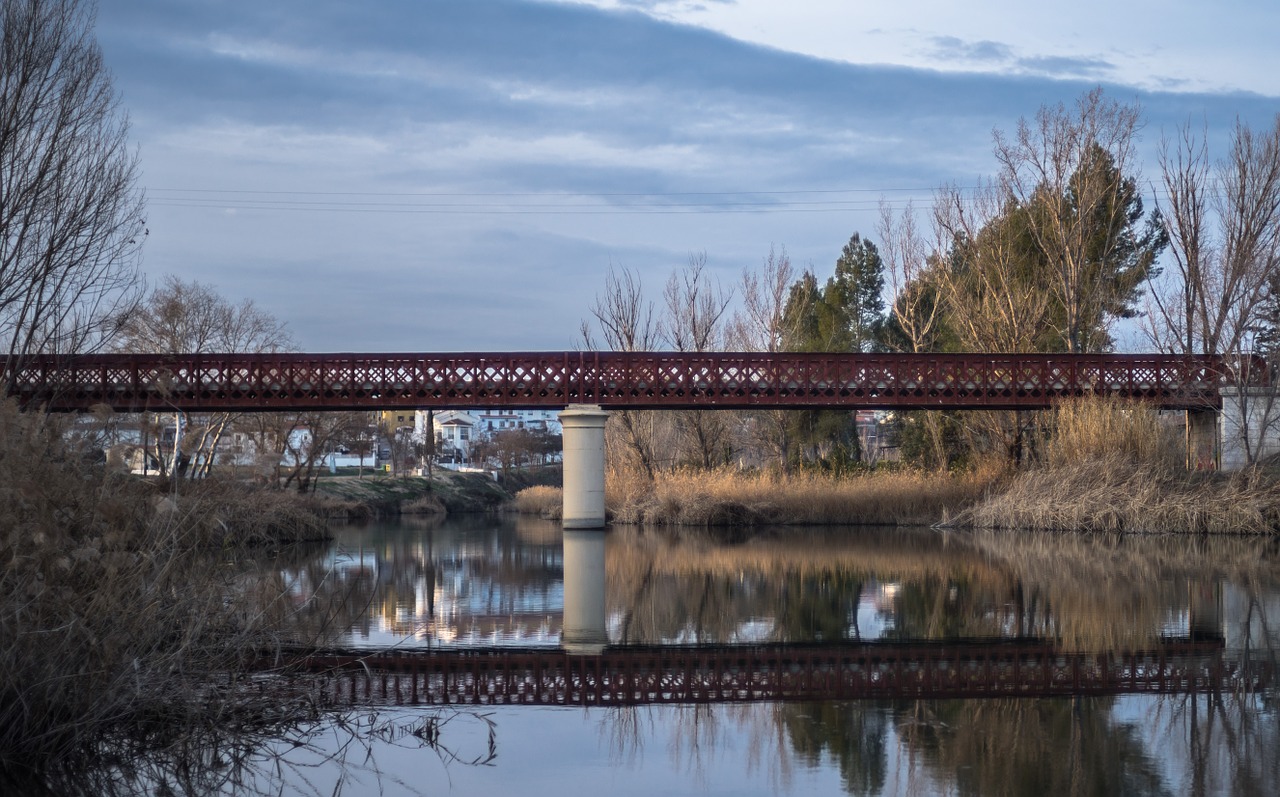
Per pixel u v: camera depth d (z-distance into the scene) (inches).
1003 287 1659.7
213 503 366.6
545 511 2037.4
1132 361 1332.4
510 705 372.8
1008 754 298.7
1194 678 401.7
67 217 670.5
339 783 282.2
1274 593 647.8
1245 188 1421.0
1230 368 1272.1
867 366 1343.5
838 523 1473.9
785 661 451.8
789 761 296.5
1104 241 1765.5
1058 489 1228.5
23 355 640.4
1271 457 1213.1
